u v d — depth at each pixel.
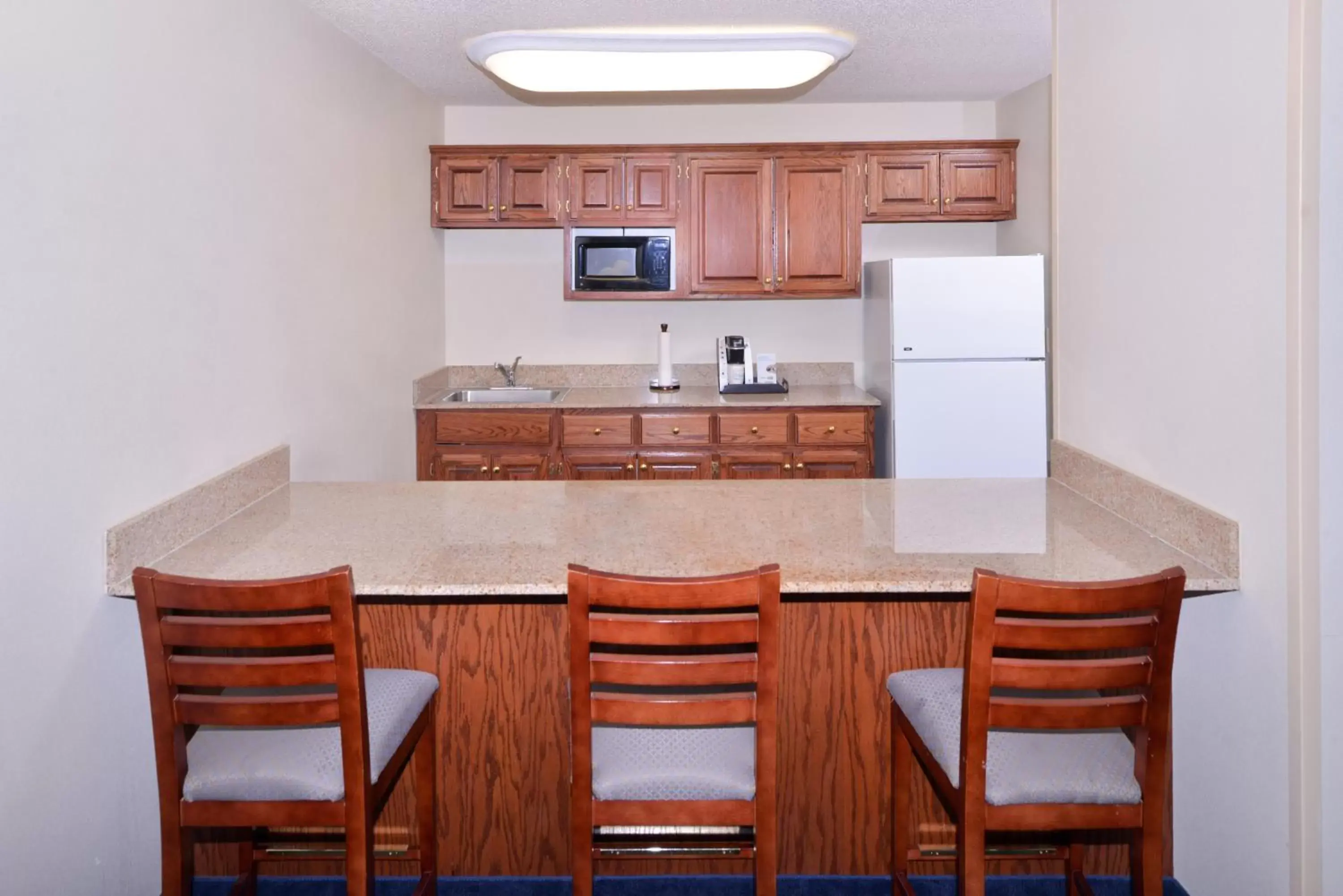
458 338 5.16
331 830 2.21
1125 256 2.36
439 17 3.37
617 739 1.83
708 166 4.78
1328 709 1.68
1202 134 1.98
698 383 5.18
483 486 2.87
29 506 1.75
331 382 3.40
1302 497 1.68
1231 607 1.94
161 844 1.79
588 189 4.78
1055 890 2.26
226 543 2.24
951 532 2.25
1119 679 1.65
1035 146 4.52
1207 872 2.08
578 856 1.71
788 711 2.21
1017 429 4.33
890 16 3.44
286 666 1.67
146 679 2.15
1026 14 3.44
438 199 4.77
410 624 2.20
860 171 4.77
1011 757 1.75
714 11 3.34
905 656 2.20
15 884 1.71
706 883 2.26
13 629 1.71
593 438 4.61
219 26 2.53
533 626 2.19
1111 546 2.13
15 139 1.70
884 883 2.23
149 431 2.16
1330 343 1.63
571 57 2.97
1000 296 4.29
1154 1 2.17
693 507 2.54
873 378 4.83
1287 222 1.69
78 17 1.89
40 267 1.77
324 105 3.34
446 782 2.22
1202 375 2.01
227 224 2.57
